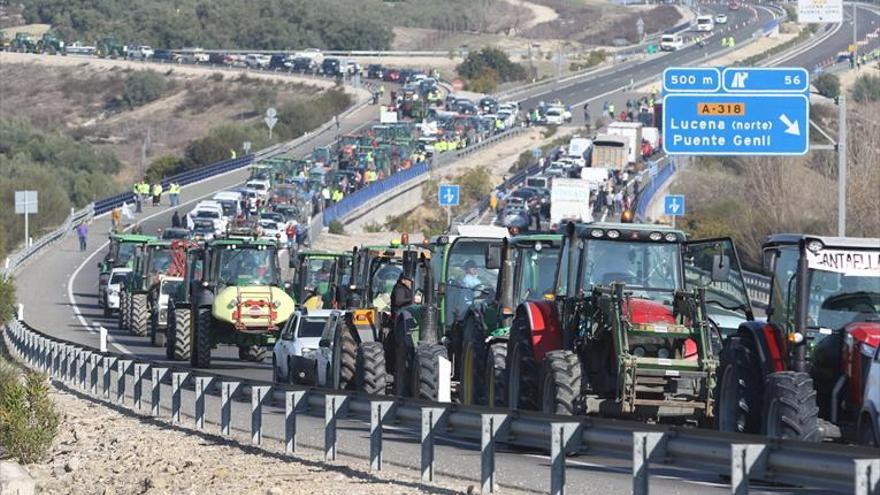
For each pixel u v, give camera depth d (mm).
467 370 61688
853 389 43812
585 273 53719
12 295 147500
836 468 31359
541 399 52719
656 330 50938
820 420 43938
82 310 160250
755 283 146625
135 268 137500
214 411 73688
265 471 49844
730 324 70938
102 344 95875
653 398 51156
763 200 171250
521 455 53062
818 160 194000
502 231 74188
